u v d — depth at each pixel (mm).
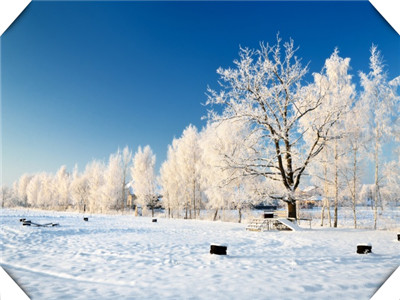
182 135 35781
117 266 7176
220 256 8367
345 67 21797
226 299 4766
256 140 17906
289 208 17078
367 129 20484
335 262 7547
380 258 8016
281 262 7602
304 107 17656
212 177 27422
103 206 48000
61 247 10266
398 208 19734
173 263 7496
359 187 21562
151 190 42562
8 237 12969
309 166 21844
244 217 29922
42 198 72938
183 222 24500
